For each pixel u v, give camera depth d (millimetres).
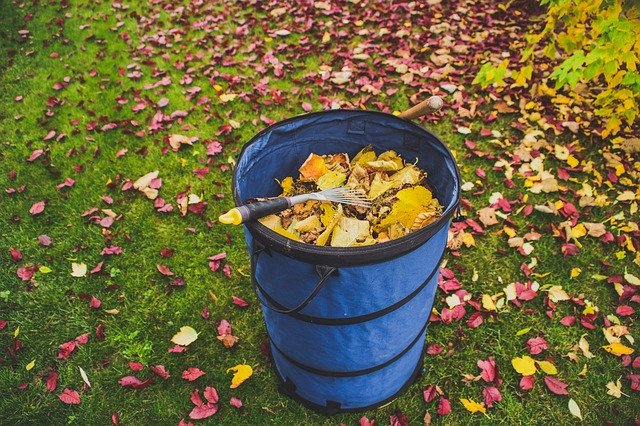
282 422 1961
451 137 3229
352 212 1694
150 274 2486
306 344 1582
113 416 1952
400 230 1585
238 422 1965
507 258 2521
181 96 3609
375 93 3537
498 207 2732
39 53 4070
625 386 2025
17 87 3709
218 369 2131
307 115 1687
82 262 2531
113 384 2074
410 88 3619
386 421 1947
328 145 1866
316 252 1182
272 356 2100
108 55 4055
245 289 2428
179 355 2172
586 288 2375
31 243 2621
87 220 2727
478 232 2623
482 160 3051
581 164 2977
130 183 2883
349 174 1810
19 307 2354
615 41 2195
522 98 3385
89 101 3547
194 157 3115
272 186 1848
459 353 2154
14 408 2006
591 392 2016
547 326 2240
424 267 1390
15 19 4457
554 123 3211
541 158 3008
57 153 3146
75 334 2248
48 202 2828
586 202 2711
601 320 2260
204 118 3416
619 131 3123
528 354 2145
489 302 2303
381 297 1353
